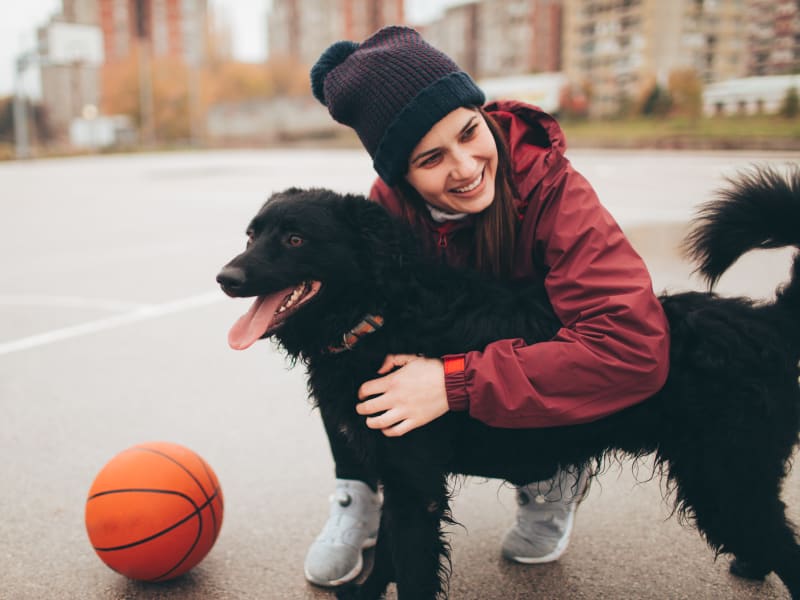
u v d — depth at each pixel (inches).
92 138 2417.6
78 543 106.3
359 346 84.6
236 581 97.1
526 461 85.5
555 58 2982.3
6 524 111.7
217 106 2295.8
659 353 75.6
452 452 85.4
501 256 91.9
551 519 98.3
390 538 84.0
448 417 84.0
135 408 158.6
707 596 91.4
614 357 75.5
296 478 125.8
